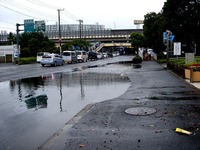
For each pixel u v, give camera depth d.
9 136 6.14
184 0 33.75
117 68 27.78
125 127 6.23
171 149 4.83
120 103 9.15
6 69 30.92
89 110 8.15
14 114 8.27
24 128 6.76
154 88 12.40
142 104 8.85
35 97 11.30
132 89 12.33
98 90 13.01
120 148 4.93
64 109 8.89
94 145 5.13
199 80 14.00
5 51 53.88
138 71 22.50
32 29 46.88
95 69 27.28
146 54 48.97
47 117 7.84
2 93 12.50
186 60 19.52
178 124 6.36
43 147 5.14
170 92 11.12
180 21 34.62
